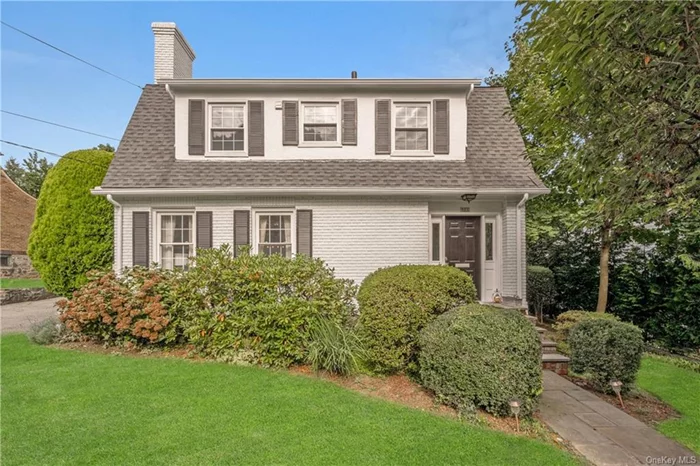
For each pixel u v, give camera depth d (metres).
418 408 4.15
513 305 7.78
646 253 8.12
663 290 7.60
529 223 9.97
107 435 3.43
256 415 3.83
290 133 8.74
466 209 8.54
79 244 8.48
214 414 3.84
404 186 7.94
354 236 8.27
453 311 4.59
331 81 8.46
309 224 8.25
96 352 6.03
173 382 4.70
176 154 8.59
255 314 5.68
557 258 10.11
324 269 5.96
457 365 4.07
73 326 6.29
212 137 8.78
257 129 8.70
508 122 9.33
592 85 3.08
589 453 3.38
